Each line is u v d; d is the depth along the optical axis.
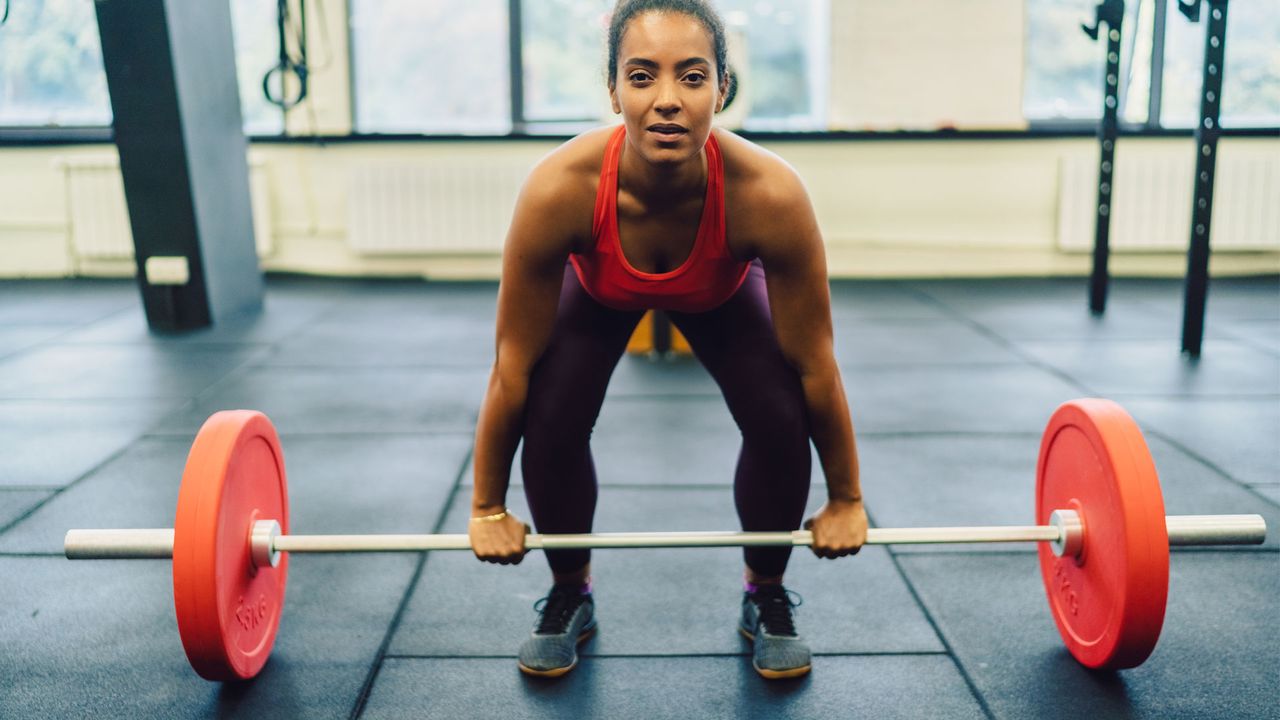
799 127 5.27
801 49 5.23
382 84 5.29
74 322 4.16
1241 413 2.81
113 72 3.77
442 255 5.29
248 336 3.91
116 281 5.17
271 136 5.19
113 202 5.11
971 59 5.06
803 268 1.26
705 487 2.27
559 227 1.23
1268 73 5.08
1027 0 5.00
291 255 5.38
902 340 3.79
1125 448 1.31
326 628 1.63
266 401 3.01
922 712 1.39
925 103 5.12
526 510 2.14
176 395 3.07
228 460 1.30
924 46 5.06
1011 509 2.12
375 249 5.14
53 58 5.26
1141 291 4.77
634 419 2.80
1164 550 1.27
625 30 1.10
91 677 1.48
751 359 1.36
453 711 1.40
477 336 3.91
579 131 5.18
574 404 1.35
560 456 1.39
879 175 5.16
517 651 1.56
